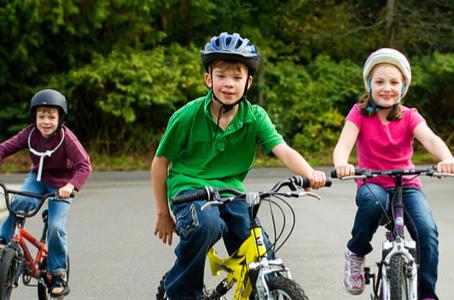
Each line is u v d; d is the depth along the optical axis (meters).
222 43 5.18
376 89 5.87
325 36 26.48
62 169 7.03
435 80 25.33
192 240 5.08
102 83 21.78
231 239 5.38
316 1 27.39
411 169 5.38
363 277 6.02
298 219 11.80
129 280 8.04
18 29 21.14
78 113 22.66
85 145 22.67
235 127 5.33
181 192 5.37
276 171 19.61
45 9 20.62
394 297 5.14
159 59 22.67
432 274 5.56
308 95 24.66
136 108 22.69
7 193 6.57
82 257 9.18
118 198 14.60
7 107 22.34
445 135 25.61
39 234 10.55
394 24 26.61
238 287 5.15
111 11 22.12
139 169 20.69
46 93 6.85
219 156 5.41
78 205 13.62
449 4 27.00
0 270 6.16
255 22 26.61
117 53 22.55
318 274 8.20
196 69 22.94
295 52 26.88
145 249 9.65
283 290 4.58
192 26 24.97
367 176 5.36
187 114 5.36
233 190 5.00
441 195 14.74
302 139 23.45
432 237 5.54
